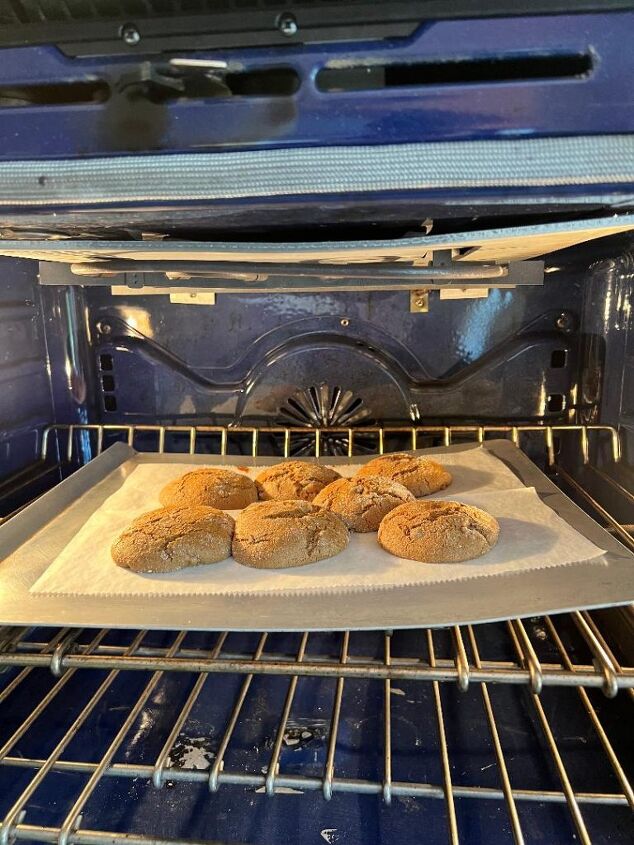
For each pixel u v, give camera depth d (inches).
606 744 30.0
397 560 37.0
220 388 57.5
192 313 55.6
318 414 57.3
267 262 35.6
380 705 37.5
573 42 21.7
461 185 22.9
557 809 30.4
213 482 45.6
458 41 21.7
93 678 40.1
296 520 38.1
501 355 55.2
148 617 31.9
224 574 35.9
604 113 22.2
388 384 56.3
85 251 29.8
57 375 56.2
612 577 34.5
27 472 52.9
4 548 39.5
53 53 22.7
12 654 29.4
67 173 23.8
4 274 48.9
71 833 25.7
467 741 34.6
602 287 51.5
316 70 22.2
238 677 40.1
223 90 23.4
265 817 30.1
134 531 37.9
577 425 54.8
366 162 22.7
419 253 30.7
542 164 22.7
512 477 49.1
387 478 44.6
